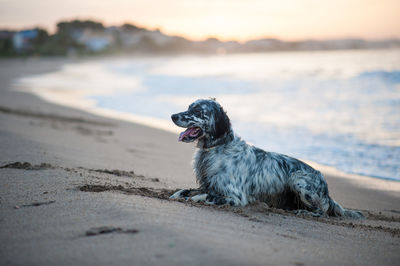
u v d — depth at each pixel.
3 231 3.33
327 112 16.92
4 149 7.34
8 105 18.28
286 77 32.72
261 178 5.34
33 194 4.46
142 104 21.91
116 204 4.02
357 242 4.12
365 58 56.28
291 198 5.56
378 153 10.60
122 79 41.72
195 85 31.08
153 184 6.25
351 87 24.03
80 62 106.81
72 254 2.86
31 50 139.12
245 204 5.15
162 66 69.88
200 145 5.43
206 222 3.82
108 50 179.38
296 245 3.59
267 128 14.23
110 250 2.92
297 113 17.12
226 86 29.45
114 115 17.69
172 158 9.47
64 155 7.64
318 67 42.62
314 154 10.70
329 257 3.41
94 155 8.35
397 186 8.07
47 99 23.19
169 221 3.61
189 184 6.79
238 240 3.37
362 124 14.16
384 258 3.67
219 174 5.20
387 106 17.34
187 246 3.01
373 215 6.11
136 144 10.96
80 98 24.70
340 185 8.15
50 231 3.31
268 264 2.90
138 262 2.73
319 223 4.80
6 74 52.69
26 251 2.93
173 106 21.02
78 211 3.81
